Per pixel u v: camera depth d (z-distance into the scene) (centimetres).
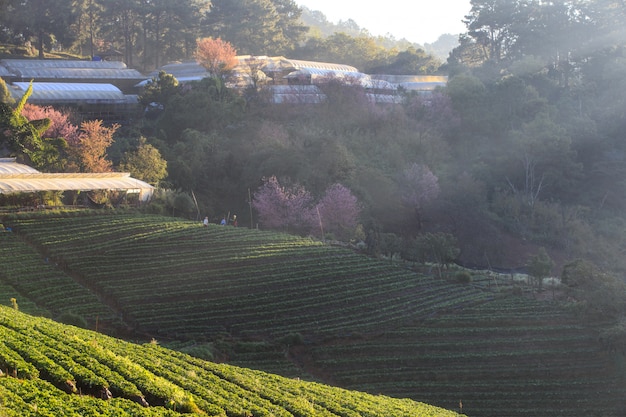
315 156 13688
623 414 7275
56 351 3847
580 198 15812
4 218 8969
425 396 7156
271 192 12069
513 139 16362
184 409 3741
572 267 9456
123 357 4278
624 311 8681
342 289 8850
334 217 11850
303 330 7850
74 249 8494
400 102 18188
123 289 7831
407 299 9025
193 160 13462
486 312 8894
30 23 19162
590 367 7881
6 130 11362
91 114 15962
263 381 5172
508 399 7281
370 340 7938
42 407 3011
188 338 7262
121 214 10038
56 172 11438
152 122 15650
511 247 13612
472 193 14738
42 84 15950
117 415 3225
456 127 17488
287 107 16450
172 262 8600
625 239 14250
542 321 8744
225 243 9475
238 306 7988
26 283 7500
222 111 15238
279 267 8994
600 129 17388
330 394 5231
